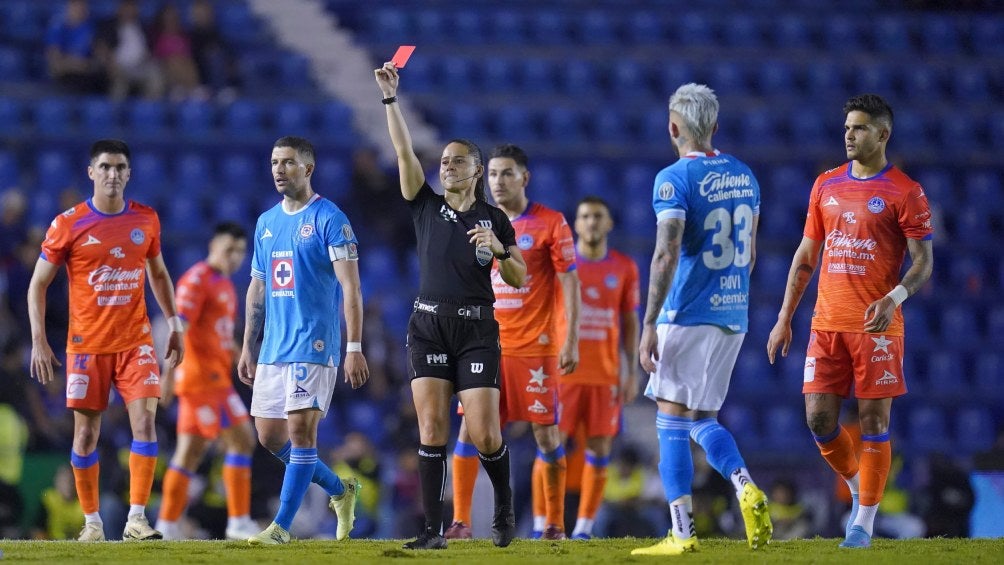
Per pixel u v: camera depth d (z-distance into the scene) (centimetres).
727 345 2395
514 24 8538
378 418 5328
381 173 6481
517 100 7850
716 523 4238
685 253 2381
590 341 3575
